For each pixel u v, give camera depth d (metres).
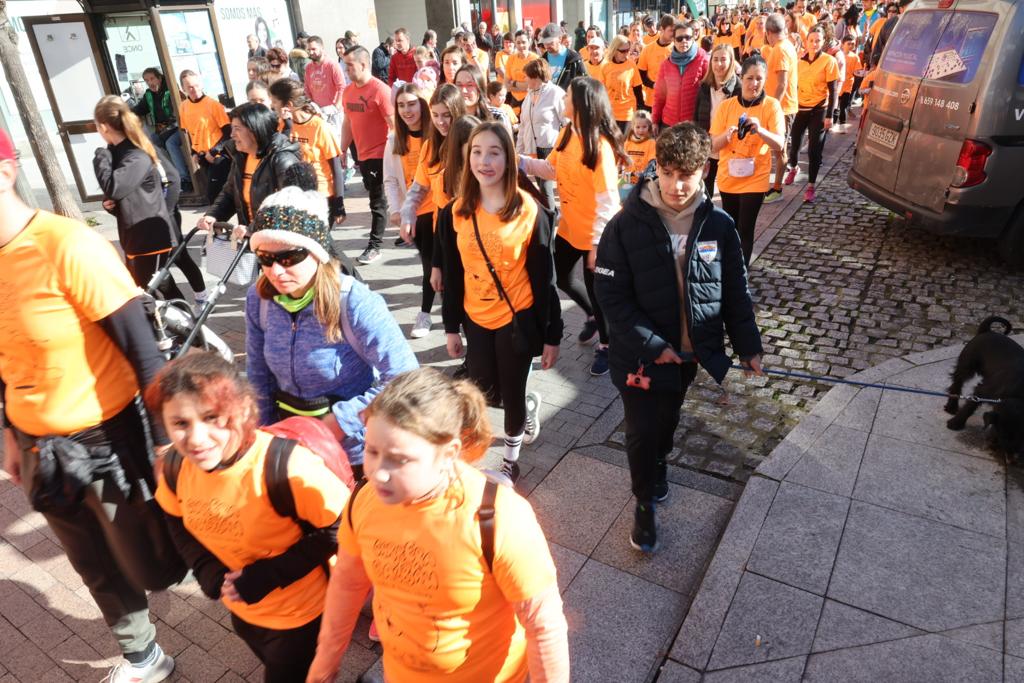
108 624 2.77
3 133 2.08
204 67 9.85
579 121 4.23
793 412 4.41
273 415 2.72
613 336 3.13
